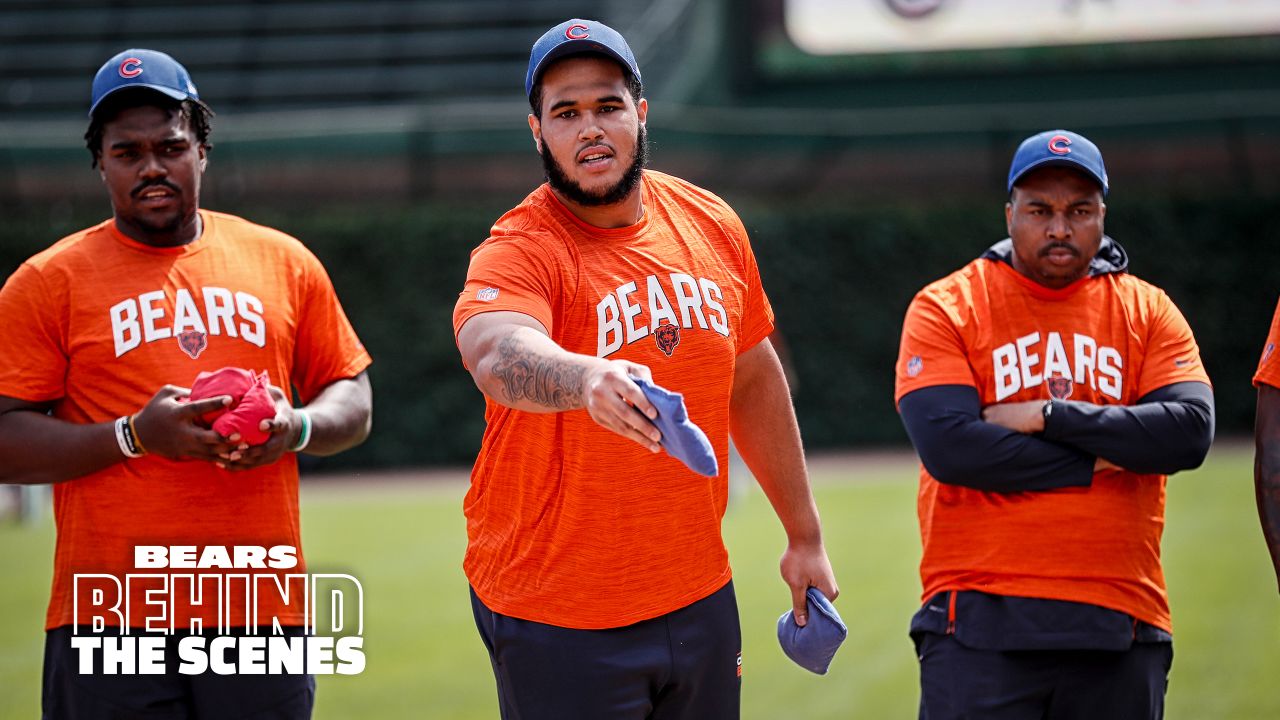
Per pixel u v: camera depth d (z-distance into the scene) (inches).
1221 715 446.6
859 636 579.5
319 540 879.7
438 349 1354.6
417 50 1747.0
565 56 241.0
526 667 252.5
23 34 1777.8
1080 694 293.9
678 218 260.4
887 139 1460.4
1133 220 1414.9
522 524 252.7
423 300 1357.0
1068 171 300.5
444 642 588.1
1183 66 1620.3
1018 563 293.7
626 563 250.2
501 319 231.5
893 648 558.6
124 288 296.4
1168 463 293.1
